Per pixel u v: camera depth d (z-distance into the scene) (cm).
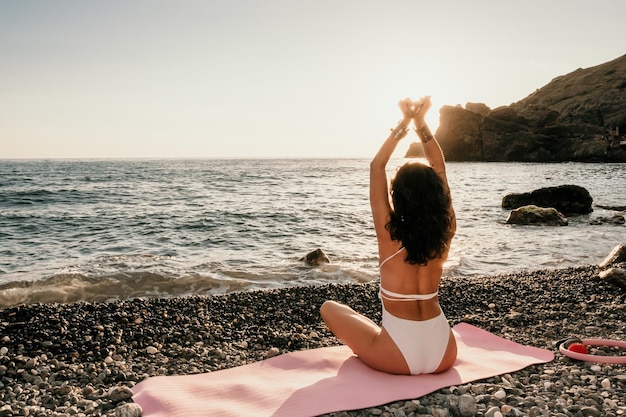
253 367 429
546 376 408
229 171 8019
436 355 379
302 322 662
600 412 342
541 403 354
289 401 346
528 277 905
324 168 10306
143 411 348
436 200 343
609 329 581
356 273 1010
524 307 697
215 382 396
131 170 8362
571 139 9638
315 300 765
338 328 412
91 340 562
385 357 379
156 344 559
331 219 1925
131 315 650
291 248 1327
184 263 1107
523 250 1270
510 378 401
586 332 570
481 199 2816
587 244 1353
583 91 13325
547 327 594
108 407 375
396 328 374
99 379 450
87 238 1522
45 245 1402
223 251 1284
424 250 344
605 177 4838
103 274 968
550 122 10194
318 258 1096
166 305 721
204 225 1769
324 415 330
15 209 2320
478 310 700
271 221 1872
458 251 1256
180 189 3666
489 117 10150
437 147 382
